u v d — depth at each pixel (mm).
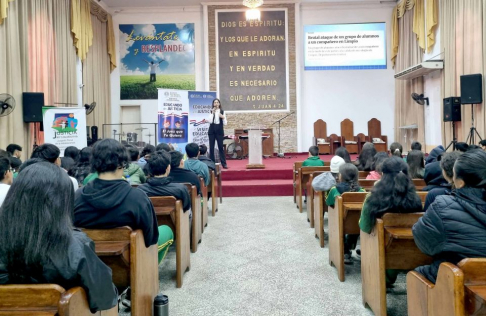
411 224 2377
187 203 3285
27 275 1234
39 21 8188
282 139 12336
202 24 12484
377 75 12383
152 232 2211
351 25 12352
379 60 12352
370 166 4871
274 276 3299
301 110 12547
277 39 12336
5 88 6742
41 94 7195
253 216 5664
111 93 12492
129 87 12477
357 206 3072
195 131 8500
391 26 12141
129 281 2059
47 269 1219
